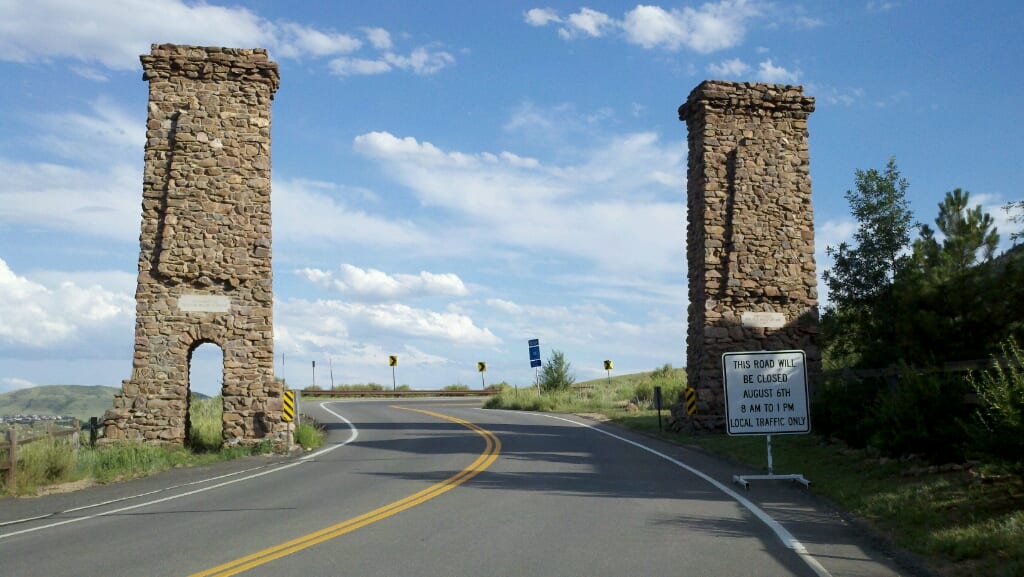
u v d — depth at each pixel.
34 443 18.17
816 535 10.10
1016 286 15.24
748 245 27.78
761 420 15.41
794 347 27.62
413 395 65.38
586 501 12.85
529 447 22.92
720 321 27.41
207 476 18.34
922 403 13.92
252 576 8.00
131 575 8.25
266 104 25.80
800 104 28.66
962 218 17.34
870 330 21.00
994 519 9.70
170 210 24.75
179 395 24.25
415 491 14.18
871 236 22.08
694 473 16.72
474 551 9.03
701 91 28.22
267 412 24.39
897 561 8.70
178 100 25.39
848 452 17.77
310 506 12.78
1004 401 10.65
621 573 8.00
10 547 10.25
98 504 14.24
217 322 24.66
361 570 8.17
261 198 25.33
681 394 28.69
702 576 7.88
